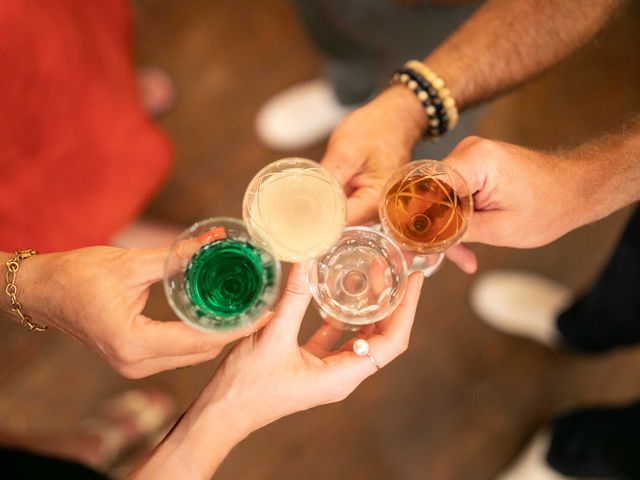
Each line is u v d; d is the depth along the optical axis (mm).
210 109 919
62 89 586
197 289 471
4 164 573
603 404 799
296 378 457
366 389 823
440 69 539
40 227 627
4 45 530
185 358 465
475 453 812
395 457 810
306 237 480
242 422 463
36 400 816
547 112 898
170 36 938
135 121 688
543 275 863
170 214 876
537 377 832
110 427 779
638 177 460
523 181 472
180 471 453
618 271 627
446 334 842
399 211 481
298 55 932
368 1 607
